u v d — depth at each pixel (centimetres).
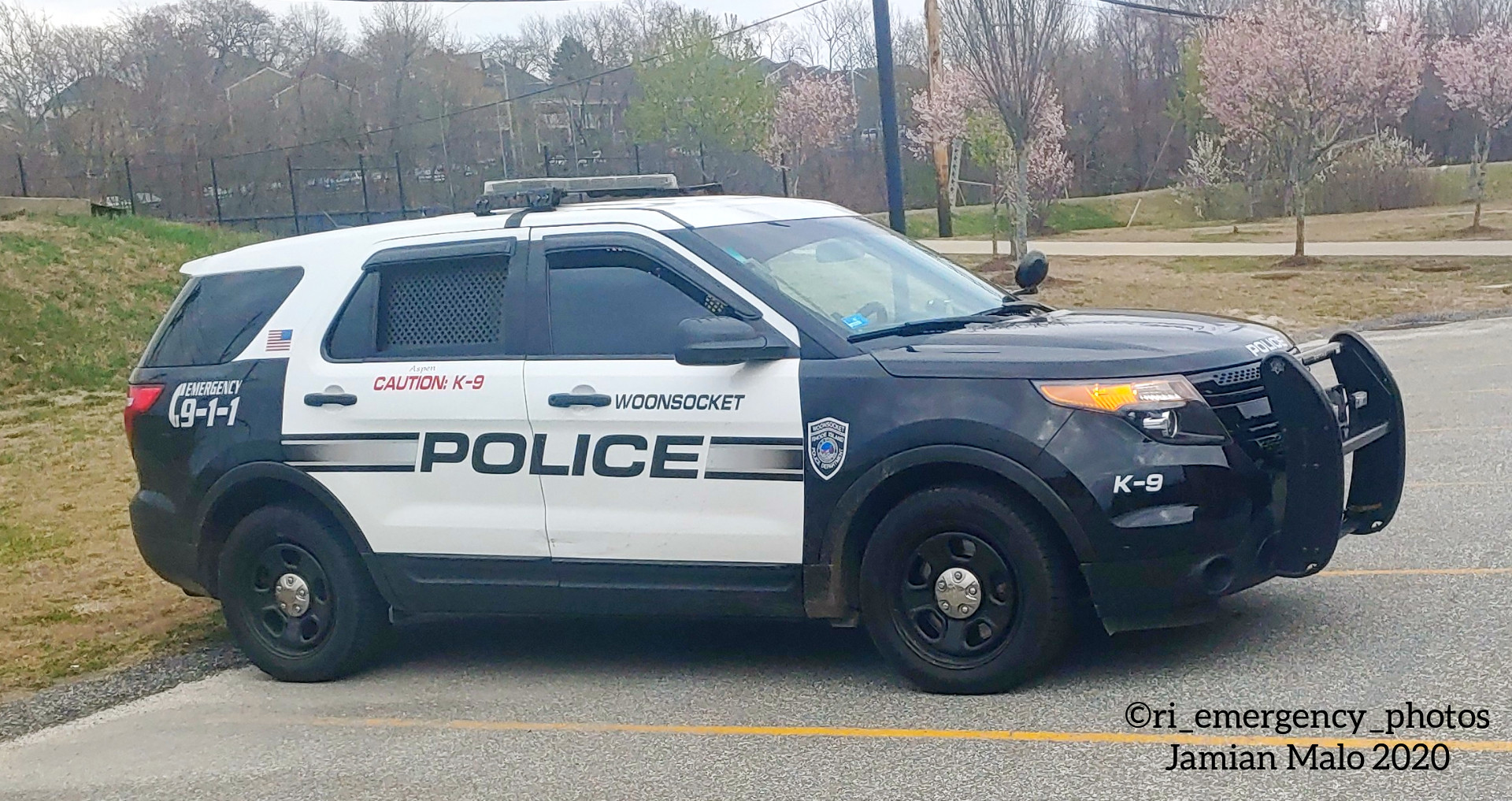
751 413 550
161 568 679
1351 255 2820
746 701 567
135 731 602
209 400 655
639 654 650
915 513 534
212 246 2717
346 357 631
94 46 6034
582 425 577
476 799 489
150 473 674
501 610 606
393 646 702
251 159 5584
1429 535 728
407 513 611
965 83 3219
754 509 552
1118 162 6994
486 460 595
